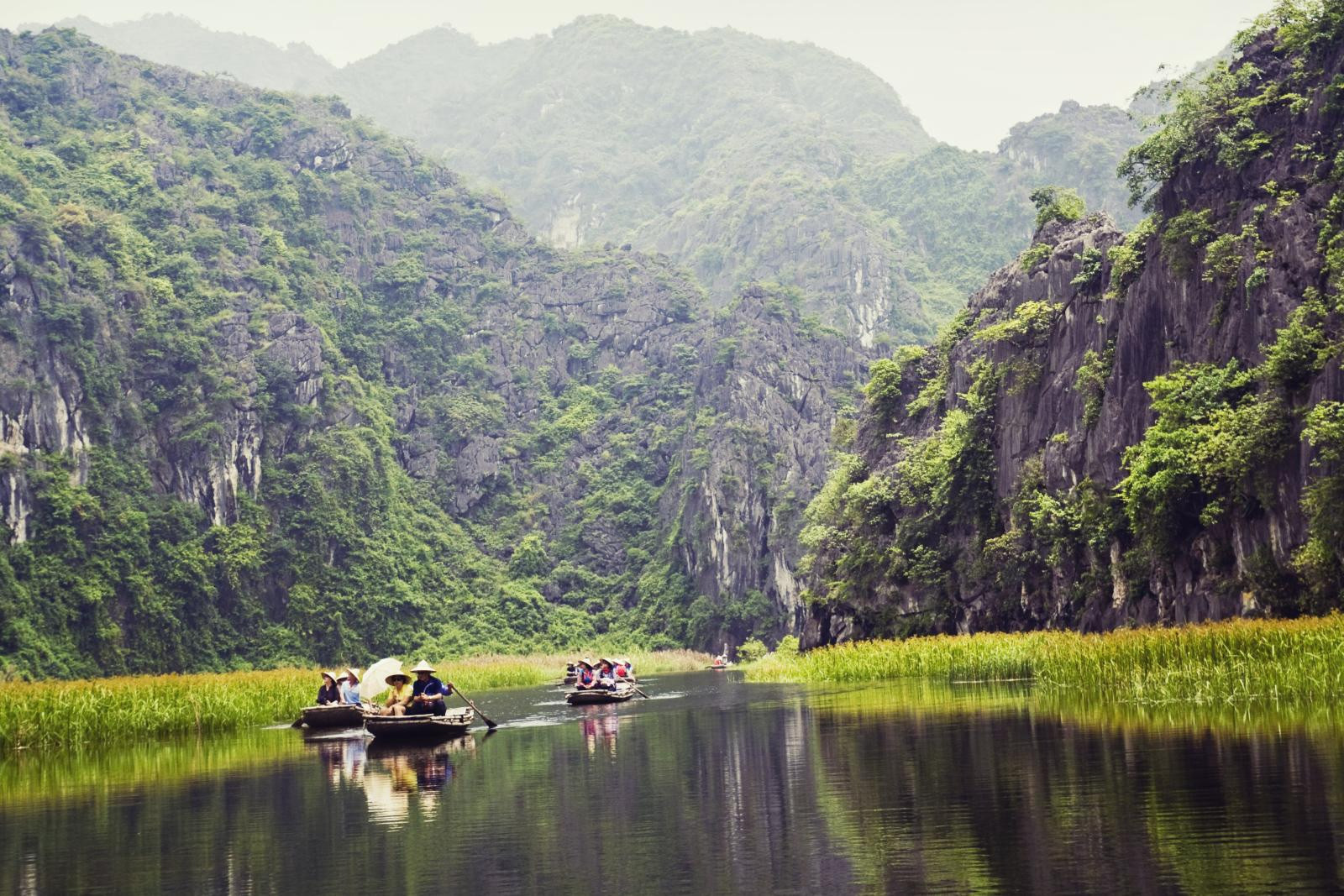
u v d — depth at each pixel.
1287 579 67.19
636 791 30.28
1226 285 77.50
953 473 106.12
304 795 32.34
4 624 168.25
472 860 22.80
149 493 195.00
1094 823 22.75
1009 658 66.44
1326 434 61.00
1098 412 88.56
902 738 37.72
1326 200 72.62
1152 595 79.25
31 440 185.00
